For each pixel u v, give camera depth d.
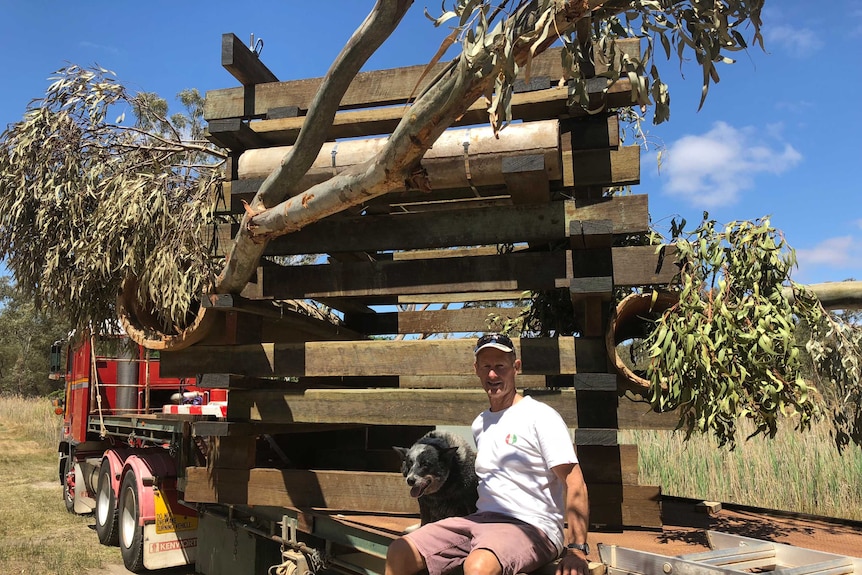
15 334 42.66
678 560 2.15
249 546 4.42
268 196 3.29
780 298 2.94
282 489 3.72
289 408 3.66
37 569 6.01
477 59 2.01
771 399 2.80
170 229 4.05
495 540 2.28
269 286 3.80
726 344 2.79
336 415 3.53
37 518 8.28
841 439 3.29
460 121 3.37
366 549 3.07
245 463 3.86
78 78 4.71
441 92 2.24
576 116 3.23
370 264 3.60
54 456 14.84
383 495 3.46
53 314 5.11
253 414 3.75
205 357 3.94
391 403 3.43
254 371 3.78
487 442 2.62
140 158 4.64
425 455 2.72
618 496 3.03
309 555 3.50
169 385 8.29
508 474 2.52
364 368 3.51
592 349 3.14
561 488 2.54
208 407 5.68
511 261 3.33
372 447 5.48
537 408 2.53
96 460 7.72
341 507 3.54
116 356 8.12
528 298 4.70
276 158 3.57
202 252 3.89
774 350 2.86
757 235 2.92
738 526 3.82
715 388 2.79
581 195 3.33
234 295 3.73
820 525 3.88
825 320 3.14
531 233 3.26
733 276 2.96
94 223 4.30
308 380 4.62
